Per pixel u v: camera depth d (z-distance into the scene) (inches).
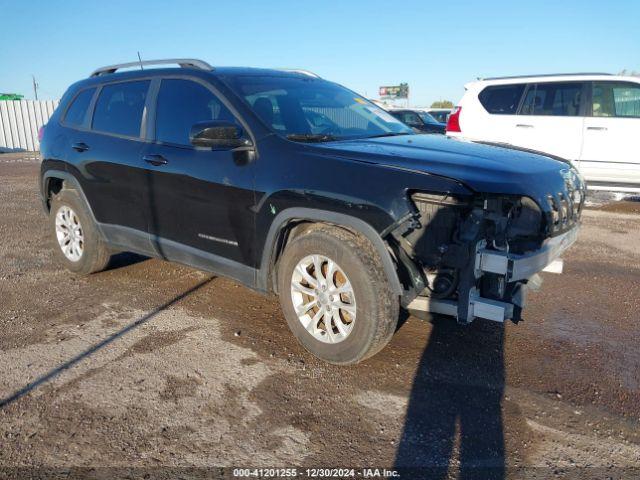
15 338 149.1
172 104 165.0
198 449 102.7
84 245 194.2
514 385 126.5
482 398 120.8
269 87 162.7
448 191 113.2
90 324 158.7
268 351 141.8
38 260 226.4
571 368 134.6
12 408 115.3
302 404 117.6
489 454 102.2
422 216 119.3
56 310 169.3
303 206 128.7
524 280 130.6
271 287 143.9
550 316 168.2
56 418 112.0
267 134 141.1
